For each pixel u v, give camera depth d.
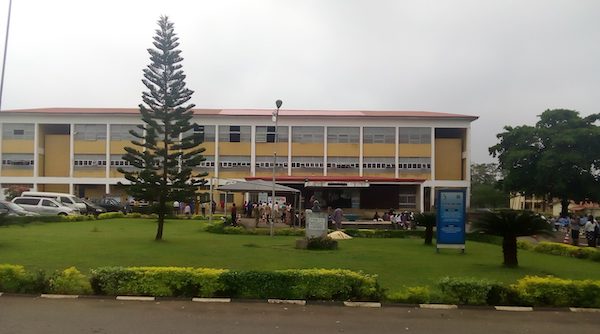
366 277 9.37
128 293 9.25
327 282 9.20
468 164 56.28
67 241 17.78
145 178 19.39
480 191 58.00
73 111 55.56
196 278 9.26
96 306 8.43
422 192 50.69
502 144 47.62
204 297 9.20
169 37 20.09
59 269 11.62
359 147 56.25
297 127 56.50
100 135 55.62
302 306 8.77
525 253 19.48
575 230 24.20
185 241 19.30
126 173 19.80
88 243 17.30
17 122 55.03
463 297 9.12
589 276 12.91
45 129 56.94
